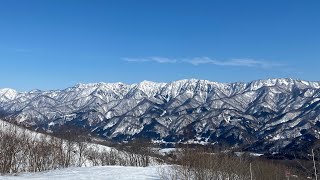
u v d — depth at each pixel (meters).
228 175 39.38
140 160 84.69
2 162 56.31
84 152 82.44
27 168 61.09
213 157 40.34
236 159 42.16
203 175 38.12
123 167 50.09
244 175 40.88
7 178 39.44
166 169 44.88
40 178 40.97
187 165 39.59
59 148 72.50
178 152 45.62
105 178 41.16
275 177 43.16
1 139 62.69
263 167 44.28
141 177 41.78
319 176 26.67
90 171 46.59
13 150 61.25
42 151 67.31
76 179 40.62
